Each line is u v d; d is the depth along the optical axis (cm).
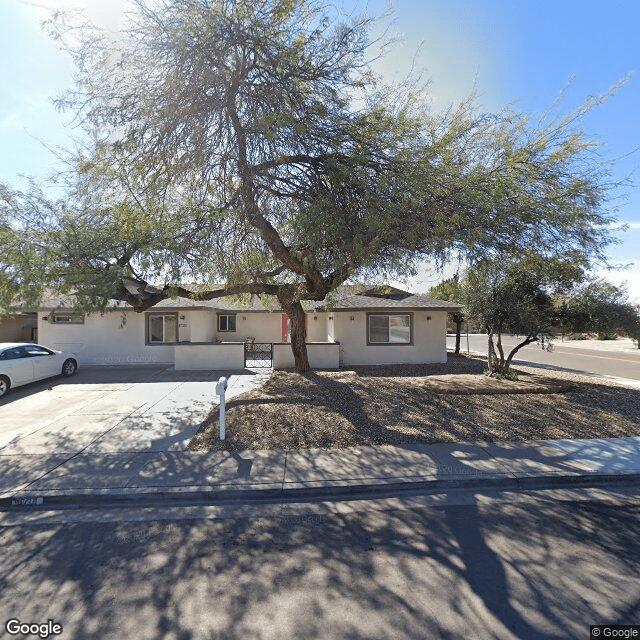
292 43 729
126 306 1645
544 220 800
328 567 399
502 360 1284
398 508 527
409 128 756
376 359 1750
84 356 1845
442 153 756
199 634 315
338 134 768
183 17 676
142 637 313
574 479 600
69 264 838
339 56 755
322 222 737
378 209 732
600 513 511
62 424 873
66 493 553
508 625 321
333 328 1805
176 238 853
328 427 799
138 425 862
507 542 442
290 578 383
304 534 464
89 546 443
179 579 383
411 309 1722
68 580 383
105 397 1143
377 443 730
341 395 1013
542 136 833
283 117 678
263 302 1412
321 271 957
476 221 764
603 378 1529
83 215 888
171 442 752
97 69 740
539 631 314
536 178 823
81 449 719
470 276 1021
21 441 764
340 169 746
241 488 566
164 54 714
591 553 420
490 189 747
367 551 427
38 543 450
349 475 602
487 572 389
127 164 819
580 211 801
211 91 746
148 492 556
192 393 1184
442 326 1772
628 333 1110
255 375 1484
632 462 648
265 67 729
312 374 1291
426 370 1570
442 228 706
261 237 935
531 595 356
